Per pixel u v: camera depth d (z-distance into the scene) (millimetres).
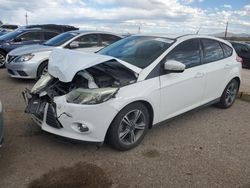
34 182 3301
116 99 3787
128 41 5258
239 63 6258
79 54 4125
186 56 4914
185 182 3422
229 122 5480
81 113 3664
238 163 3918
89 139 3768
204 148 4328
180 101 4801
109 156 3953
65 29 16297
